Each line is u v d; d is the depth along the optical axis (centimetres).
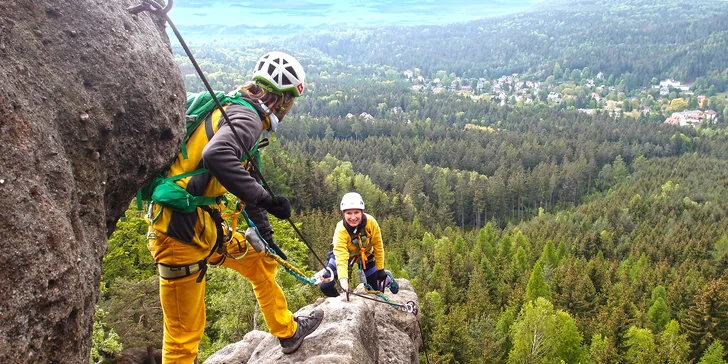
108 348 1388
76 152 253
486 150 12475
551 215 9075
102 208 270
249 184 298
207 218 337
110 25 279
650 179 10319
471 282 4362
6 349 195
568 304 4159
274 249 404
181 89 326
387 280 618
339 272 541
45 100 238
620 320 3297
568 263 5081
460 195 9150
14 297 201
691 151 13738
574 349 2920
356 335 477
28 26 246
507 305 4262
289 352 455
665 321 3944
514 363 2936
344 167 9219
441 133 14938
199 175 321
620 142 13200
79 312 238
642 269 5125
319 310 489
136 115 284
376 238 578
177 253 332
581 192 10762
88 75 264
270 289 418
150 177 311
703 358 3081
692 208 8162
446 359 2666
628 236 7050
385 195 8100
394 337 598
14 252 202
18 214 207
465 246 5688
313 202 7031
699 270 5803
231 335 1783
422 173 10138
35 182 218
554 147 12462
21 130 218
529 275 4828
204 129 325
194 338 373
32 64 239
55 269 219
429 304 2884
